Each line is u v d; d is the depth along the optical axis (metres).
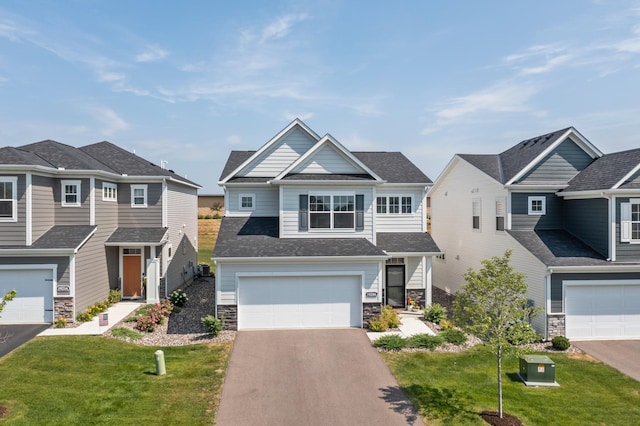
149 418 9.41
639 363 13.28
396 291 19.95
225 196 20.53
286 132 20.50
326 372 12.18
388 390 11.07
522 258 16.89
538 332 15.80
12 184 16.38
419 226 20.78
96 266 18.88
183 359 13.08
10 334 15.05
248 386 11.19
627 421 9.70
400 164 22.33
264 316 16.33
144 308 19.28
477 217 20.83
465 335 15.47
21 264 16.36
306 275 16.39
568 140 18.38
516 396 10.87
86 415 9.43
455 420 9.57
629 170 15.42
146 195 21.88
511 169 19.11
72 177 18.52
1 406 9.65
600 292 15.63
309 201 17.92
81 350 13.45
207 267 30.08
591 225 16.58
